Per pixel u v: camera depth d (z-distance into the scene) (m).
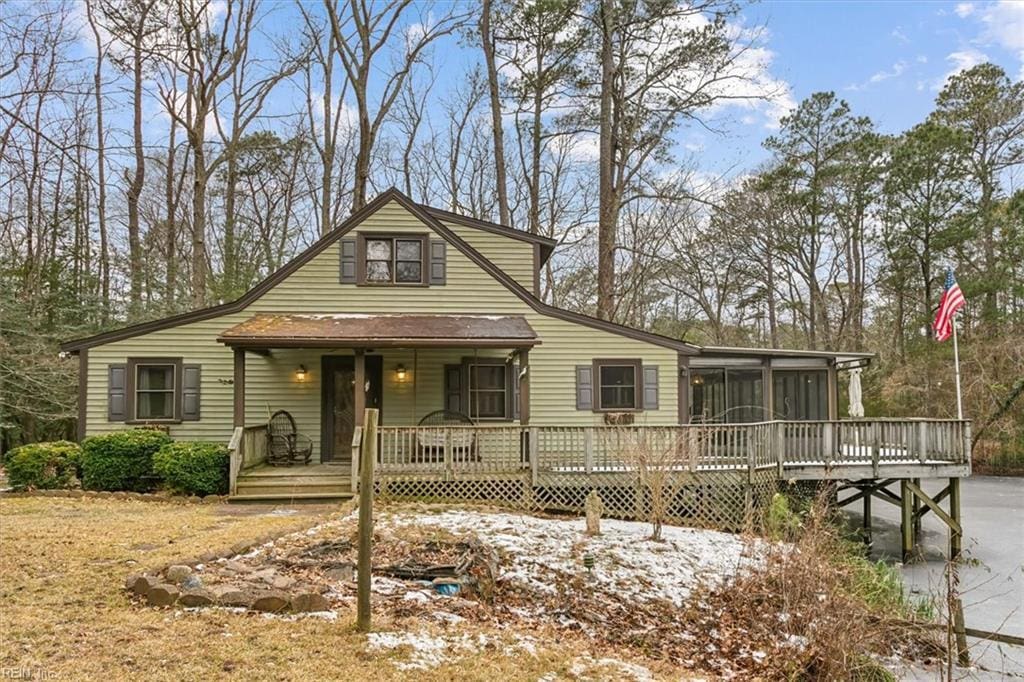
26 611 5.11
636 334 14.56
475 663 4.82
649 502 11.64
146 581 5.60
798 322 35.69
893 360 29.08
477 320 13.77
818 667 6.21
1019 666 7.59
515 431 12.13
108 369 13.45
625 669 5.42
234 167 25.59
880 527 15.95
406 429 11.84
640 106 21.25
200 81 20.42
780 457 12.41
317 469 12.74
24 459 11.74
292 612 5.42
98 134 19.33
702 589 8.17
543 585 7.61
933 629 7.38
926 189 26.09
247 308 13.88
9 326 17.77
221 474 11.70
